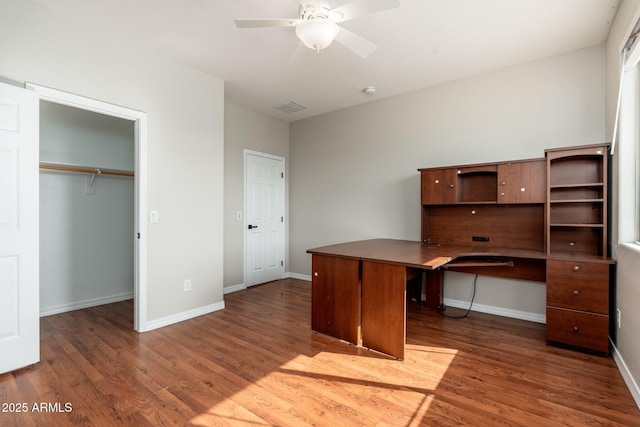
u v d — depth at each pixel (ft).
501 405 5.90
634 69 7.33
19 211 7.07
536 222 10.00
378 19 7.89
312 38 6.81
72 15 7.89
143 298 9.44
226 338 9.00
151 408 5.79
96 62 8.43
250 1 7.25
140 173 9.41
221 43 9.15
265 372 7.11
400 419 5.53
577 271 8.05
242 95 13.23
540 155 10.16
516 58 10.05
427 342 8.73
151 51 9.60
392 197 13.41
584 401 5.99
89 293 11.93
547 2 7.28
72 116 11.46
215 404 5.92
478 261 9.66
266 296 13.47
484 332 9.43
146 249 9.52
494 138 10.96
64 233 11.30
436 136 12.19
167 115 10.03
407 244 11.26
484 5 7.36
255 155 15.39
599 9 7.55
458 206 11.40
